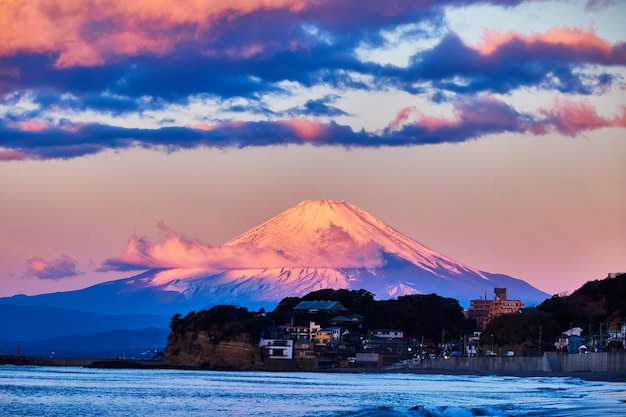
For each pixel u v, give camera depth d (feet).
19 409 636.48
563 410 561.84
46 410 633.61
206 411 632.79
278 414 604.90
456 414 534.37
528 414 533.55
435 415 531.09
